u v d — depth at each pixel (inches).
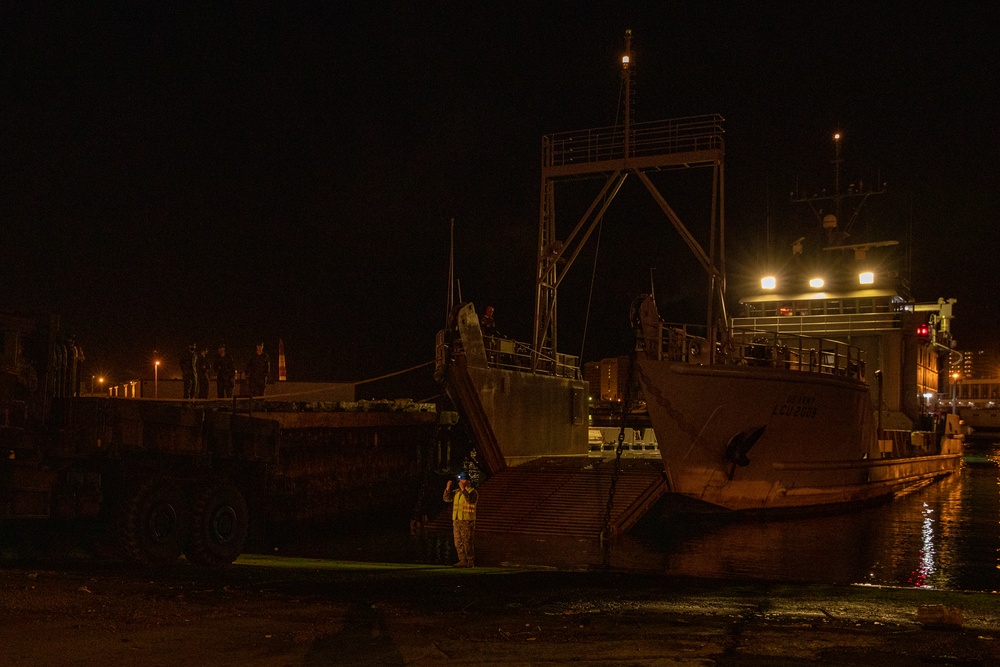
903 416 1170.6
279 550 610.2
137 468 468.1
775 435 812.6
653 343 768.3
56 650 223.3
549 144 965.8
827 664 229.1
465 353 791.1
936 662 233.1
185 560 486.9
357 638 247.9
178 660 218.2
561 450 967.6
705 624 283.4
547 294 975.6
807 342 1184.2
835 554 620.1
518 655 232.2
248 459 537.0
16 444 422.0
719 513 807.7
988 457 2185.0
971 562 590.6
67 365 482.9
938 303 1499.8
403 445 885.2
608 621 285.6
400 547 628.4
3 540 489.1
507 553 598.2
